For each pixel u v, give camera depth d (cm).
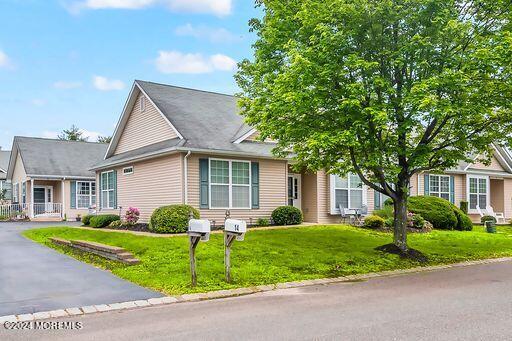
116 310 756
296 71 1138
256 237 1516
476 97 1175
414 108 1150
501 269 1216
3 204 3316
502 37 1120
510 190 3175
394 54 1163
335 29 1188
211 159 1825
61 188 3222
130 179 2138
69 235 1802
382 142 1259
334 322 661
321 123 1228
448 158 1343
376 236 1706
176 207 1653
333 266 1157
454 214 2172
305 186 2189
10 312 732
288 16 1281
